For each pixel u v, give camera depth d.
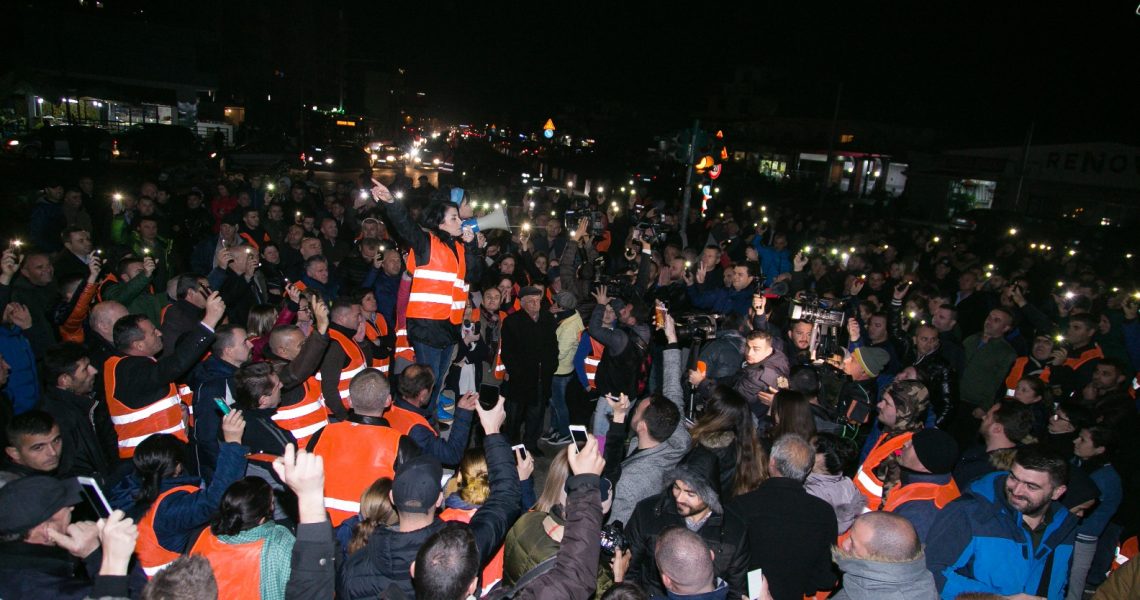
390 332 8.05
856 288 9.38
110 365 4.90
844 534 4.12
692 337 6.66
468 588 2.64
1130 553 5.21
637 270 9.75
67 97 34.88
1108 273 18.02
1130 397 5.77
